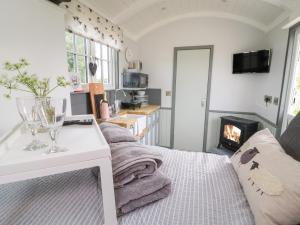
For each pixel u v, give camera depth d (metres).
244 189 0.87
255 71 2.88
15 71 1.02
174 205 0.80
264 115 2.85
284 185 0.69
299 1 1.88
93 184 0.88
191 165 1.19
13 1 1.01
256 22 2.98
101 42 2.33
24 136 0.84
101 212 0.71
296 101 2.14
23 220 0.66
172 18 3.38
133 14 2.70
